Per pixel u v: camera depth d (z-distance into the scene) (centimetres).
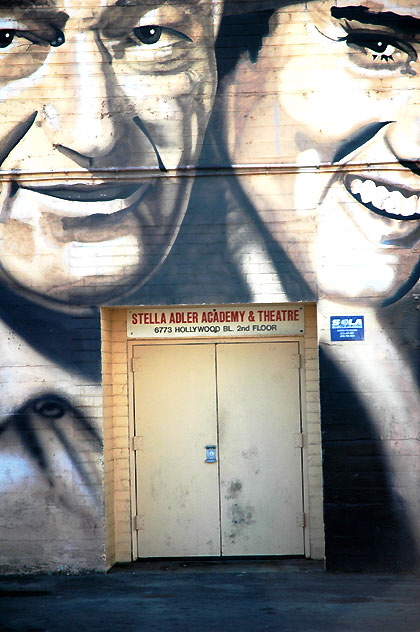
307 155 998
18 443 1003
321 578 952
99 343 1005
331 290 991
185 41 1016
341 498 979
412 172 991
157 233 1005
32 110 1020
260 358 1070
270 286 995
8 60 1025
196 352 1075
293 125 1002
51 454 1000
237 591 898
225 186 1004
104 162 1012
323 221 995
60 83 1020
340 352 988
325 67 1002
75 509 995
